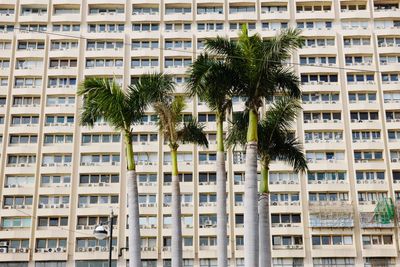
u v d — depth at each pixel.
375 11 78.62
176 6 80.25
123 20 78.94
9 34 78.00
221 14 79.00
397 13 78.31
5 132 74.19
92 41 78.50
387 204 70.44
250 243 24.00
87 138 74.31
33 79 76.88
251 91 25.41
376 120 74.56
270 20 78.88
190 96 26.39
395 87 75.44
